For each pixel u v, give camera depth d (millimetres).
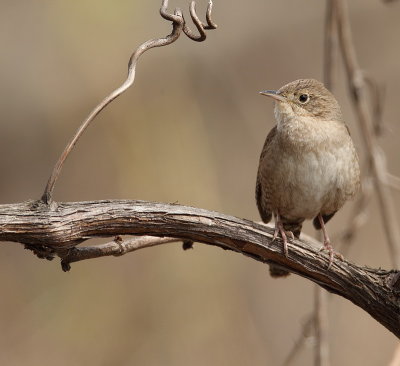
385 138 14258
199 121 12461
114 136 12188
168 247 11555
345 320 12680
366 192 9320
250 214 13102
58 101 12672
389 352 12492
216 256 11555
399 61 14766
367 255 13375
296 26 14531
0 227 5504
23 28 13359
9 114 13477
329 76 9500
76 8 12320
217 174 13055
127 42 12430
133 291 11516
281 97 8438
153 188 11898
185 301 11445
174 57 12859
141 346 11344
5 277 12102
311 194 8320
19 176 13453
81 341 11484
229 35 14195
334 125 8352
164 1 6176
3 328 11719
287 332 12438
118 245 6426
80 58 12422
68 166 12414
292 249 6586
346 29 9398
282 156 8281
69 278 11797
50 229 5602
